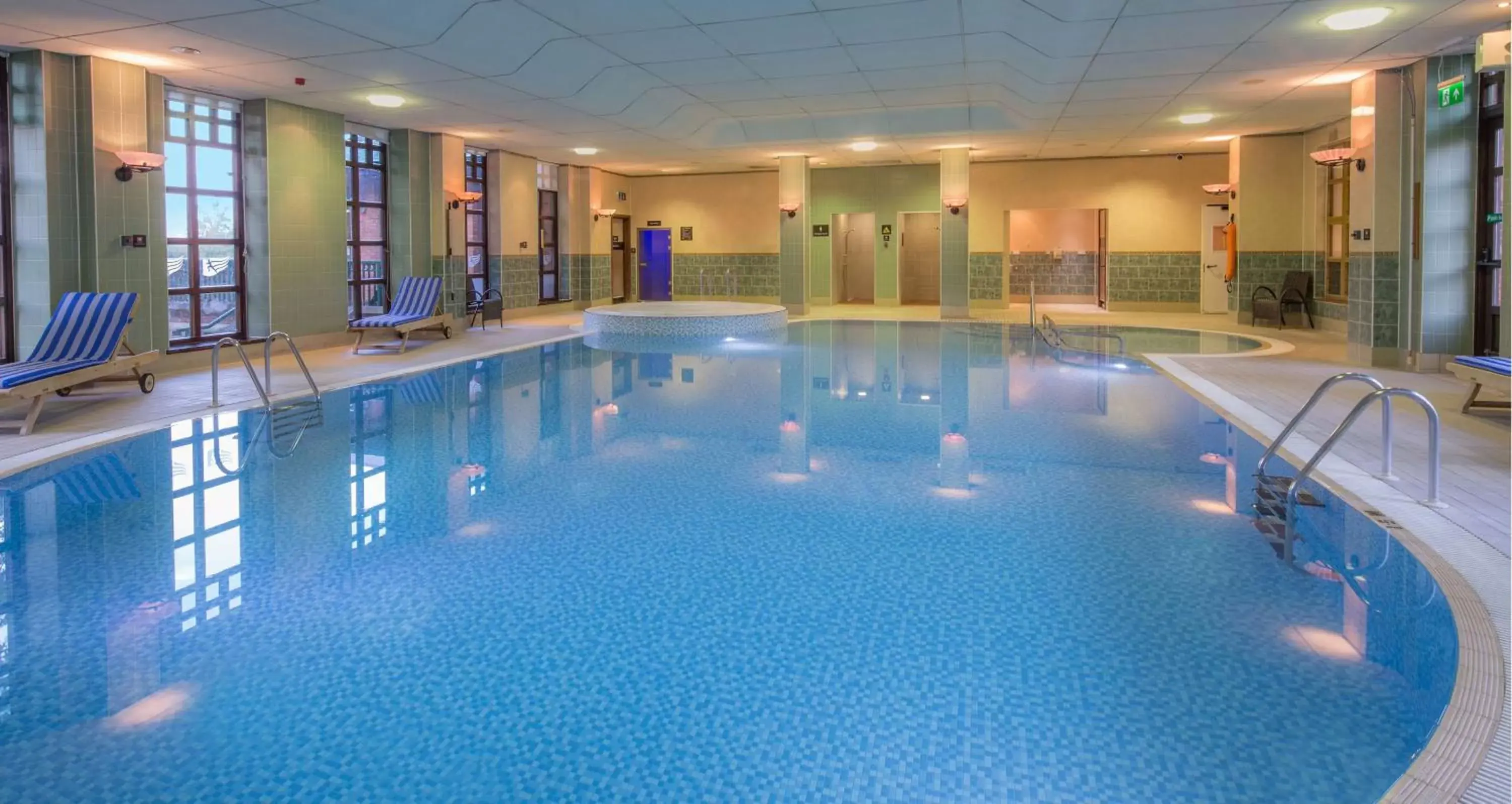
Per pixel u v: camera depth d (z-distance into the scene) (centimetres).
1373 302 900
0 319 775
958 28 758
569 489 473
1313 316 1336
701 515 428
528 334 1270
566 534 400
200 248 954
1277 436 576
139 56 781
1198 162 1605
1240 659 274
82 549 379
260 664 277
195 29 697
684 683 263
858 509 436
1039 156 1606
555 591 335
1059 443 575
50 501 448
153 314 851
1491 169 834
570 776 216
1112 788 209
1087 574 348
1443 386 769
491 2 681
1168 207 1625
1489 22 726
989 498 453
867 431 617
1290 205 1381
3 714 246
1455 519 401
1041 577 345
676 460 537
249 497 457
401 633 299
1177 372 866
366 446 573
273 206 1003
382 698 255
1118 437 589
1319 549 371
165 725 240
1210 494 454
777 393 780
